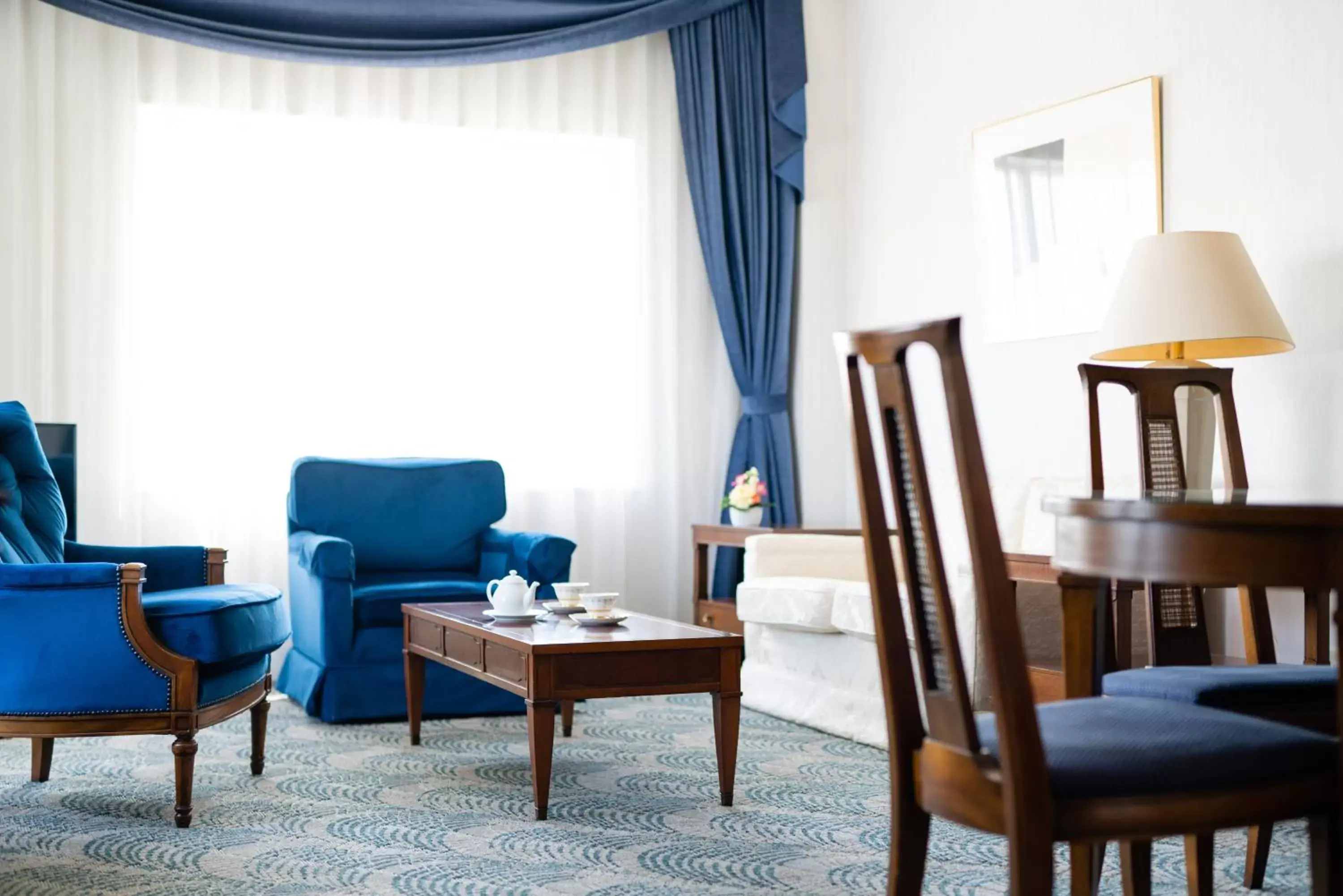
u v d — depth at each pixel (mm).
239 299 5031
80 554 3555
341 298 5180
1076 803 1438
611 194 5566
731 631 5133
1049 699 3471
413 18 5223
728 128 5609
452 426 5328
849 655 3992
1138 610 3629
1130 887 2059
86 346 4812
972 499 1415
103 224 4848
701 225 5629
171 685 2873
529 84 5461
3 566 2840
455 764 3584
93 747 3826
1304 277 3646
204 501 4965
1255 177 3789
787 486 5652
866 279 5605
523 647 2979
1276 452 3715
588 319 5523
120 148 4871
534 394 5438
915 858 1649
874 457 1652
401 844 2742
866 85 5613
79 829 2852
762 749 3773
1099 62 4340
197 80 5000
